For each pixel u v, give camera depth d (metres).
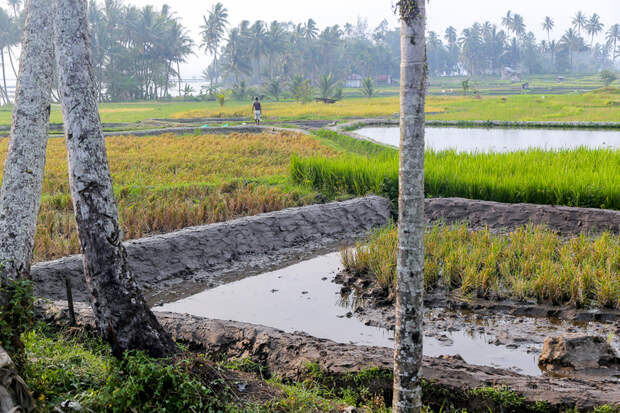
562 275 9.36
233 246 12.87
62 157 26.58
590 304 8.98
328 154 27.16
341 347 6.84
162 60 115.81
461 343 8.05
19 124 5.61
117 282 5.42
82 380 5.39
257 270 12.05
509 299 9.43
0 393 4.31
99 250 5.37
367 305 9.79
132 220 14.01
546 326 8.57
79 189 5.33
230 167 23.83
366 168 18.20
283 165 24.80
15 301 5.13
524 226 13.88
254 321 9.19
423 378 5.82
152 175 21.69
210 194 17.61
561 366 7.06
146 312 5.58
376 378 5.96
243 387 5.47
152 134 38.22
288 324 9.03
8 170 5.59
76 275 10.26
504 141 33.97
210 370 5.36
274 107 72.06
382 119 49.28
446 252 11.23
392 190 17.25
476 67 189.88
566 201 14.80
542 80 162.75
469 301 9.48
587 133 38.78
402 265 4.12
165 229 13.93
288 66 134.00
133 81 110.06
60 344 6.42
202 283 11.27
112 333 5.45
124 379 5.20
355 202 15.91
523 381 5.76
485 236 11.99
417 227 4.05
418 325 4.15
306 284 11.05
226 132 39.72
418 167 4.00
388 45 186.38
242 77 150.38
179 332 7.35
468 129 43.09
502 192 15.73
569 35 192.12
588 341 7.17
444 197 16.14
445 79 177.88
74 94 5.27
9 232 5.49
